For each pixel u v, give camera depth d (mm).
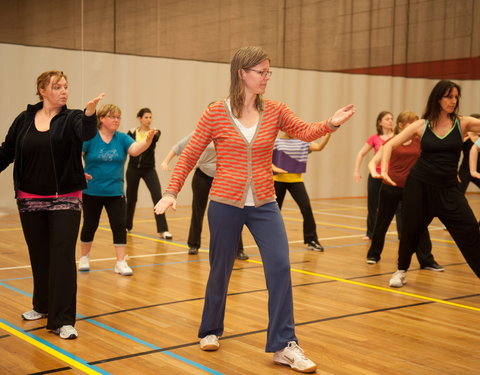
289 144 6480
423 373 2990
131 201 7812
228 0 11594
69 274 3484
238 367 3037
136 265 5754
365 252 6621
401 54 13672
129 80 10727
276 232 3006
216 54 11547
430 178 4594
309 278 5266
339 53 12930
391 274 5465
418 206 4695
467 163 8016
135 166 7660
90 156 5145
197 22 11312
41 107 3520
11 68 9680
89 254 5852
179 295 4582
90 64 10383
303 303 4379
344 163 13227
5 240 7086
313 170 12891
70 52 10195
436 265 5656
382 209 5844
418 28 13906
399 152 5668
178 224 8758
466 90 14719
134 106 10789
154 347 3334
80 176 3482
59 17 10062
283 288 2990
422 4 13898
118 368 2992
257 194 2971
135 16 10727
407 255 4906
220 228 3012
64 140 3398
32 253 3684
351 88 13133
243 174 2963
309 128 2945
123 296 4527
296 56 12438
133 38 10742
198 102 11414
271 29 12109
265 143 2971
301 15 12438
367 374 2965
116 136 5223
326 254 6473
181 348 3324
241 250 6117
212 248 3098
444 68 14359
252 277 5254
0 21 9570
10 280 4992
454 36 14438
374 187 7402
